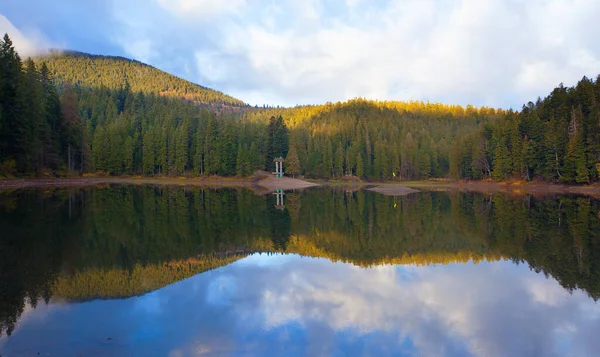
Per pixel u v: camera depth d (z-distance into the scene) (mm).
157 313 9867
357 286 12742
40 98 61688
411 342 8438
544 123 71875
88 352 7621
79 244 18000
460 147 94438
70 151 72562
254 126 126188
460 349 8164
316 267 15336
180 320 9430
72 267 14102
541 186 68250
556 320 9867
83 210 30594
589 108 64000
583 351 8188
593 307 10828
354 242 21031
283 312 10156
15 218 25016
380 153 109000
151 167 99500
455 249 19172
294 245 19938
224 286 12430
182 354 7629
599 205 40625
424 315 10117
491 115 183625
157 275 13539
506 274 14430
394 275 14258
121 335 8477
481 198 53312
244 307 10477
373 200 50156
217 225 26016
